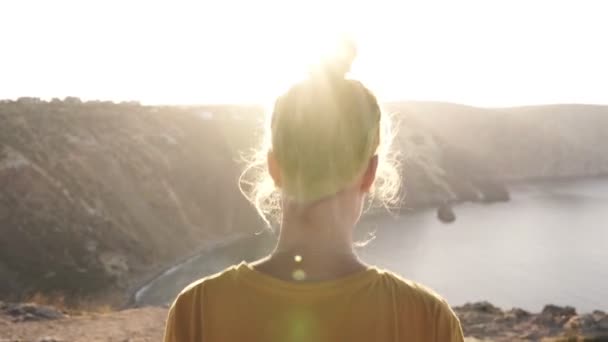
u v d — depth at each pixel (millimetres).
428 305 1177
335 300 1130
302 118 1155
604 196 155000
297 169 1160
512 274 76438
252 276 1174
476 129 199125
